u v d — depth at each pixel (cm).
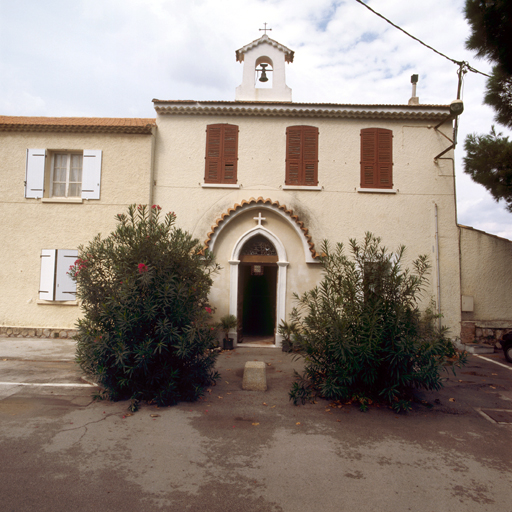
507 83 904
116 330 540
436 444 468
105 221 1055
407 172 1071
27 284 1058
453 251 1056
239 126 1084
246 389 660
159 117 1088
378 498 347
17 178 1077
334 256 656
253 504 332
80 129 1059
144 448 430
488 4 838
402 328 564
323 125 1083
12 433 454
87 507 318
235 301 1039
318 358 617
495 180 938
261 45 1189
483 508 337
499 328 1059
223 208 1064
